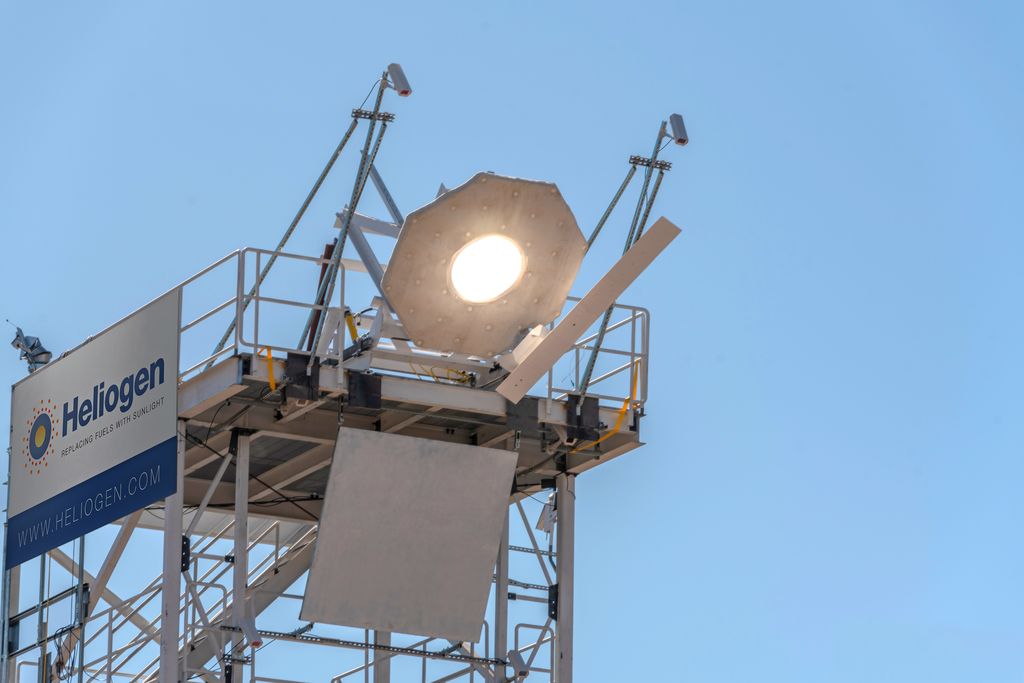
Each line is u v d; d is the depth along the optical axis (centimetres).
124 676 4175
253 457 3831
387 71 3341
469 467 3547
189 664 3975
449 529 3566
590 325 3288
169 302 3500
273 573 4141
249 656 3469
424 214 3306
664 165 3553
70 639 3922
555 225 3384
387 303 3425
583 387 3600
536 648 3697
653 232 3162
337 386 3422
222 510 3988
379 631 3753
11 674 3975
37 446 3859
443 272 3359
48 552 3894
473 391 3531
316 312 3506
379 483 3503
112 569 3841
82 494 3675
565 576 3738
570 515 3775
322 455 3819
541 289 3434
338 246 3409
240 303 3391
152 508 3856
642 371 3684
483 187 3312
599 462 3756
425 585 3575
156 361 3506
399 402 3488
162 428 3462
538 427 3575
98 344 3691
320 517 3494
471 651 3772
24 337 3934
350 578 3528
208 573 4031
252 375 3362
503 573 3738
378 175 3700
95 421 3669
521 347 3453
